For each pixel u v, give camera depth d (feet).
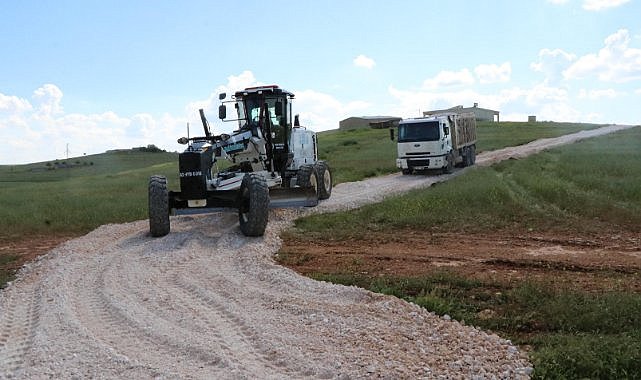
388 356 17.97
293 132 54.03
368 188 69.41
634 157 82.38
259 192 37.88
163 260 33.14
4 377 17.78
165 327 21.85
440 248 34.76
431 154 83.97
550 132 198.29
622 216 41.34
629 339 18.20
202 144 42.45
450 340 19.30
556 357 17.44
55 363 18.66
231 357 18.58
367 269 30.01
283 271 29.12
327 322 21.38
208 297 25.59
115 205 58.65
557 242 35.70
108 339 21.02
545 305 22.11
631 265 29.53
